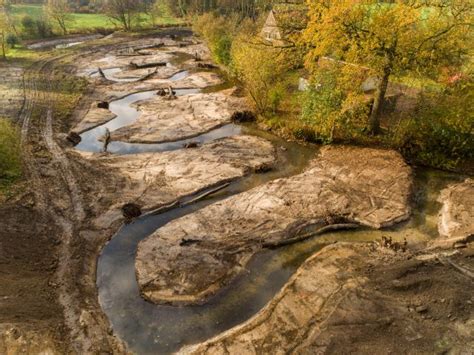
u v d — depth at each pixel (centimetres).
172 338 1174
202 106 3078
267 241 1570
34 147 2291
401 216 1720
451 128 2097
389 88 3023
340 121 2331
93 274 1429
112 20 7106
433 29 2069
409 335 1088
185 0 7200
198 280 1384
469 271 1348
